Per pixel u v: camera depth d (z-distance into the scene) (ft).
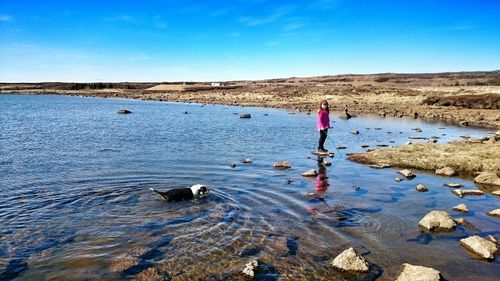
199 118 141.79
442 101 192.95
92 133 98.22
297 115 156.66
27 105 223.92
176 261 28.76
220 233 33.94
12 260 28.45
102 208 39.81
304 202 42.80
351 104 205.67
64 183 48.85
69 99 311.06
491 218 38.55
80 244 31.27
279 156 69.77
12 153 69.00
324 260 29.30
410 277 25.67
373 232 34.65
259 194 45.50
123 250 30.30
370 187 49.42
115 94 379.14
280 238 33.01
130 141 84.74
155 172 55.36
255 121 131.54
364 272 27.40
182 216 37.83
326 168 60.18
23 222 35.70
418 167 60.85
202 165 60.64
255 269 27.43
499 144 75.87
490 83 376.27
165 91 377.09
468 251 31.04
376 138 94.53
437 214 36.83
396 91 261.85
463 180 53.52
